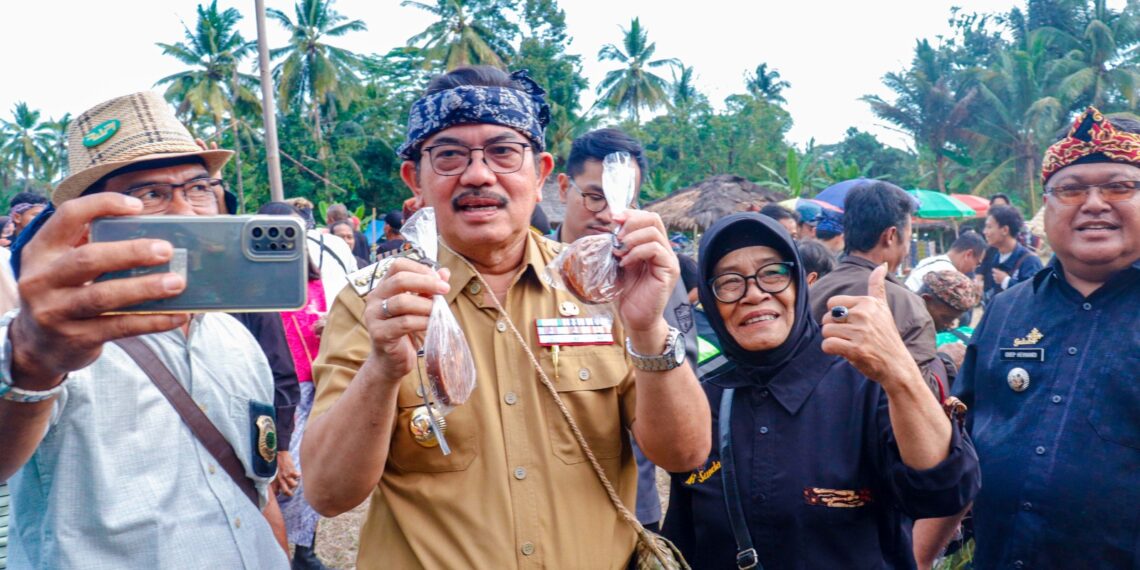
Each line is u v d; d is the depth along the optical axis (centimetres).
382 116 4238
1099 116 241
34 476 199
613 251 173
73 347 112
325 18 4225
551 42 4500
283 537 261
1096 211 240
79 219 117
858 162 5556
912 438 206
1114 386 235
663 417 188
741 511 232
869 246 400
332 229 911
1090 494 232
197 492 211
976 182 4122
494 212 196
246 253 126
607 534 196
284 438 410
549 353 200
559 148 4266
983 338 277
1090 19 3816
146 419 205
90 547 195
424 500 190
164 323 116
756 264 240
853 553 226
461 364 169
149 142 218
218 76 4209
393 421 188
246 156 3969
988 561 257
